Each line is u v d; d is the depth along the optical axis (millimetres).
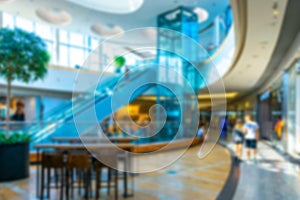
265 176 5051
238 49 6656
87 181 3633
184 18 8727
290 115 7914
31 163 6492
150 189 4191
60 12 9227
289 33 5949
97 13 9234
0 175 4680
